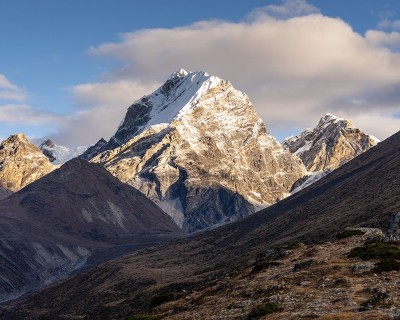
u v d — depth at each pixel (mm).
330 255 66188
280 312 47219
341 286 52094
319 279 56156
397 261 56312
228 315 51969
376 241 70375
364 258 60250
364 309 43000
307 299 49750
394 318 39125
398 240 66938
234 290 62500
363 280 52781
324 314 43438
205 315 54656
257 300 54531
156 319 58344
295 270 63406
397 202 191125
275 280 60188
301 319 43188
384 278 52125
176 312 61938
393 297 45031
